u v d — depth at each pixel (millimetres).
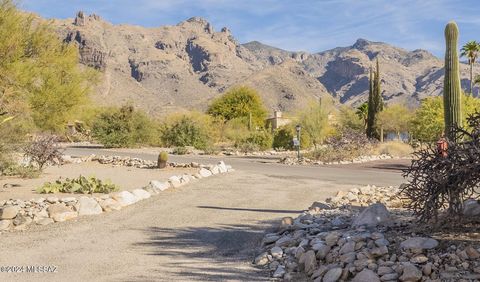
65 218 10797
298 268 6816
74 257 7766
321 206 11273
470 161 6434
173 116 47406
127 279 6582
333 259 6648
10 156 16109
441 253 6066
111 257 7758
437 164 6680
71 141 53688
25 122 15672
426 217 6859
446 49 9062
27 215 10586
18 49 14836
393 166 26594
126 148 41156
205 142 43125
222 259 7609
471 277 5426
